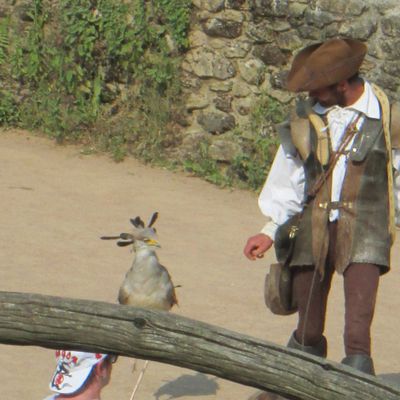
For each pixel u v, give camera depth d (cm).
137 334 959
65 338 973
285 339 2384
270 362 948
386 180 1630
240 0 3766
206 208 3469
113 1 4009
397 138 1645
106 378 1794
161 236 3138
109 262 2856
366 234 1612
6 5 4188
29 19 4150
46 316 972
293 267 1689
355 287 1614
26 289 2602
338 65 1596
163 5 3891
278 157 1689
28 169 3706
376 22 3550
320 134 1628
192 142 3906
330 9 3603
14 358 2209
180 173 3809
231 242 3138
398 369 2248
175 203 3491
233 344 952
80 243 3008
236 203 3562
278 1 3666
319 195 1636
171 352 958
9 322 976
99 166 3812
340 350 2350
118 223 3241
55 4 4112
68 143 4028
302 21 3656
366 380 948
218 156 3828
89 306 970
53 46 4088
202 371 963
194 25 3878
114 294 2614
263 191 1720
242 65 3800
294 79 1630
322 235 1630
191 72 3906
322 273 1638
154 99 3975
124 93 4072
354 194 1617
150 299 1736
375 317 2564
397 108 1656
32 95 4159
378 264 1612
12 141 4016
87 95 4094
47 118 4094
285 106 3756
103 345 970
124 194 3534
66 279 2702
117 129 4009
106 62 4059
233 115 3838
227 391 2122
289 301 1716
